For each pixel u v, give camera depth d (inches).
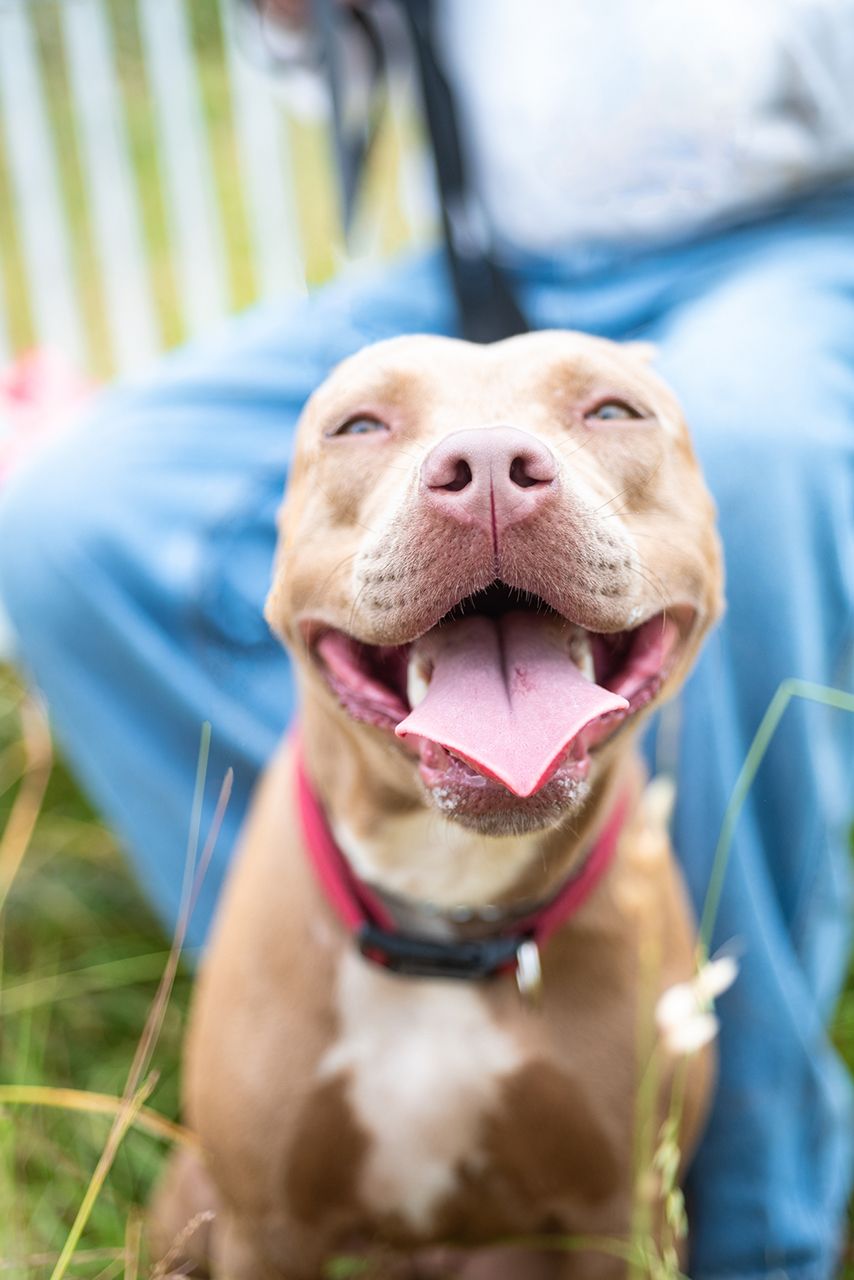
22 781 53.9
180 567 40.6
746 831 36.0
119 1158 38.4
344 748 32.2
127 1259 31.5
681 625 31.4
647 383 31.9
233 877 37.1
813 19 40.3
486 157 44.4
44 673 41.3
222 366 44.2
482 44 44.1
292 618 31.2
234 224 71.0
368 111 45.3
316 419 31.8
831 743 37.5
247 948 33.7
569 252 44.2
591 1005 33.1
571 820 31.7
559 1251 35.4
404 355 31.1
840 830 37.7
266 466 42.5
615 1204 33.9
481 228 40.8
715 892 34.2
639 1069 33.0
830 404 37.4
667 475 31.2
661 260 43.1
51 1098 34.6
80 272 70.0
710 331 38.6
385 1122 33.3
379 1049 33.1
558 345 31.1
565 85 43.1
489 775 26.7
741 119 41.3
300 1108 33.1
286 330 44.9
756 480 35.9
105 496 40.7
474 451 27.1
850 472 37.2
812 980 37.0
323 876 33.0
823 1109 36.4
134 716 40.3
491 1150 33.6
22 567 40.7
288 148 67.3
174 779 40.0
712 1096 35.9
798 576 36.0
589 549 27.5
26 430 52.9
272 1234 34.4
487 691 27.7
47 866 51.0
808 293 39.4
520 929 32.8
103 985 44.9
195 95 66.1
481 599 29.1
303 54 48.2
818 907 37.0
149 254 73.3
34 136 65.6
